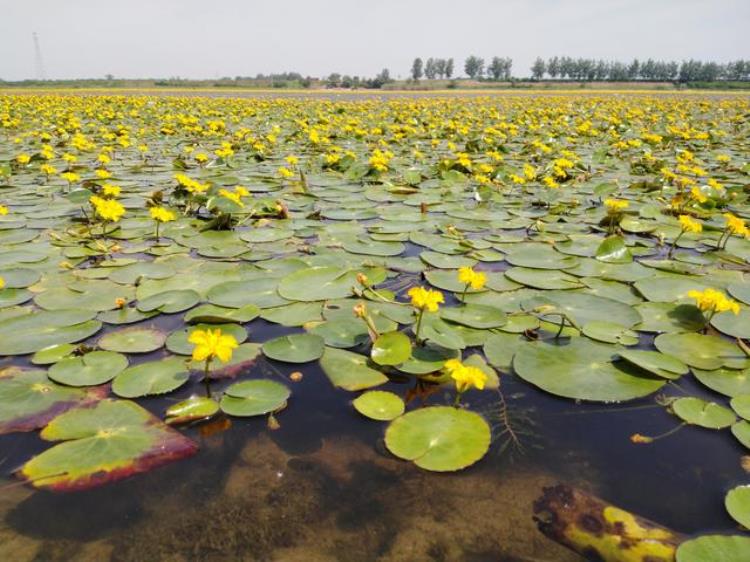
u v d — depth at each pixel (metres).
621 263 3.32
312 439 1.70
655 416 1.84
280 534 1.35
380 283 3.00
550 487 1.51
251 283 2.89
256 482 1.52
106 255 3.43
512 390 2.00
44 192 5.32
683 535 1.35
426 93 43.38
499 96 35.09
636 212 4.74
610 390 1.97
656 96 34.53
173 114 16.14
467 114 16.83
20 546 1.29
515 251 3.53
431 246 3.64
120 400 1.83
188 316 2.40
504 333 2.40
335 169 7.03
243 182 5.93
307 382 2.01
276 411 1.84
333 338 2.31
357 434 1.73
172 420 1.75
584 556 1.29
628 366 2.12
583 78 67.06
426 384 2.04
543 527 1.38
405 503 1.46
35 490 1.45
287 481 1.53
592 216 4.68
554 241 3.81
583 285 2.95
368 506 1.45
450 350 2.22
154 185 5.73
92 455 1.57
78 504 1.42
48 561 1.25
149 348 2.20
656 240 3.95
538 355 2.19
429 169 6.93
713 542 1.29
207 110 17.08
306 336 2.29
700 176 6.62
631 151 9.33
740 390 1.97
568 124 13.96
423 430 1.72
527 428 1.78
